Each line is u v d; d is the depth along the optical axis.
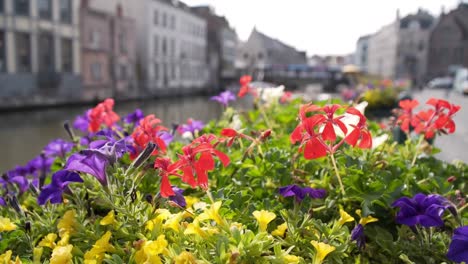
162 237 1.19
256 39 72.25
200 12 58.16
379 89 10.62
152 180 1.90
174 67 46.41
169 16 44.56
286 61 77.19
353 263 1.49
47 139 14.13
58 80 27.47
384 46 75.62
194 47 51.81
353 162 1.89
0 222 1.44
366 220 1.55
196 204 1.50
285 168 1.92
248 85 3.46
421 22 67.94
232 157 2.25
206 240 1.26
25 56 25.52
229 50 64.31
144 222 1.37
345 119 1.69
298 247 1.43
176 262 1.14
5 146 12.88
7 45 24.28
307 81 54.34
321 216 1.71
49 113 22.62
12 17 24.48
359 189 1.67
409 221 1.47
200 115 23.66
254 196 1.84
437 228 1.71
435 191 1.88
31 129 16.17
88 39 30.61
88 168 1.37
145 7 40.12
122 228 1.38
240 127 2.75
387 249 1.54
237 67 68.38
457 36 65.62
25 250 1.55
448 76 65.12
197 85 52.84
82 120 2.62
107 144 1.53
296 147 2.21
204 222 1.42
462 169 2.36
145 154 1.42
